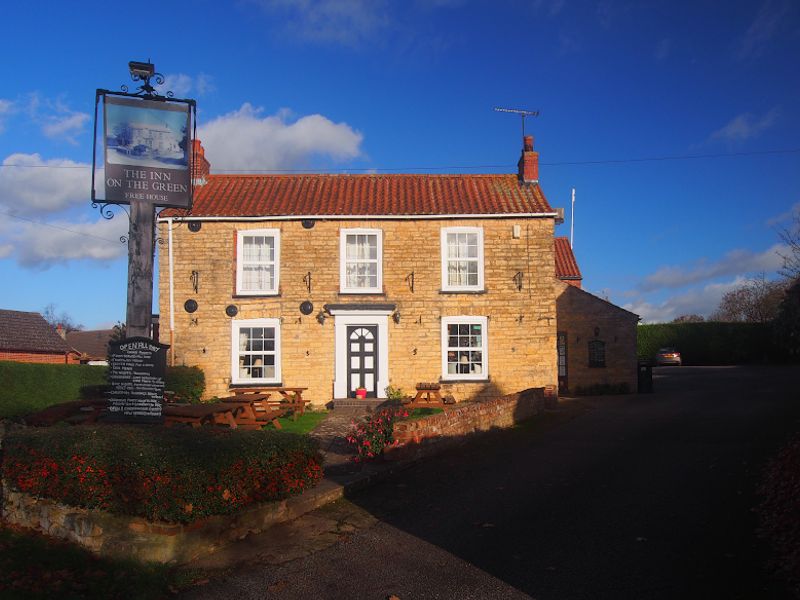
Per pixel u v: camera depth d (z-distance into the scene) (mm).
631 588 6273
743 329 43500
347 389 20875
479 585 6453
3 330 34562
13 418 16094
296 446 8742
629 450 13109
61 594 6188
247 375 20875
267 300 20938
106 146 10586
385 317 20984
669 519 8367
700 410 18969
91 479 7344
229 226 21125
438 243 21219
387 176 24000
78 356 37875
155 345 9922
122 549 6973
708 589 6184
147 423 9781
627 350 25859
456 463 12195
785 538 7301
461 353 21078
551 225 21250
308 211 21219
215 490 7309
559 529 8109
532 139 23625
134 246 10500
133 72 10688
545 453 13031
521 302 21109
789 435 13750
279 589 6445
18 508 8398
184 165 10891
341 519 8664
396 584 6527
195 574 6758
